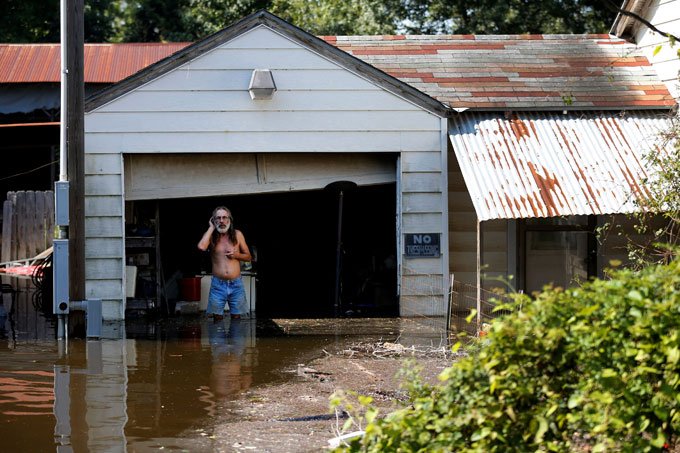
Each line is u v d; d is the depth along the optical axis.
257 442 7.43
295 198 20.52
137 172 15.85
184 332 13.73
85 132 15.41
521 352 5.23
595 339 5.12
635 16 9.02
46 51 23.72
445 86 16.70
